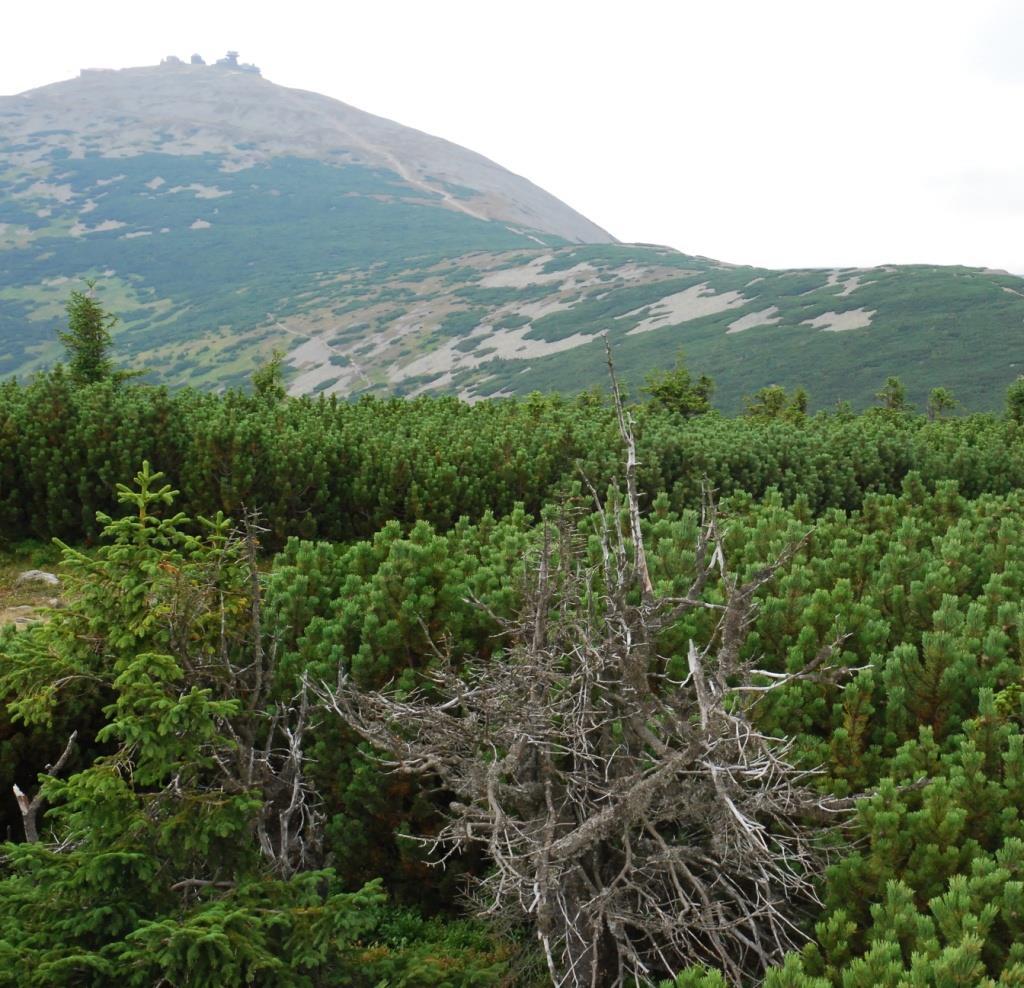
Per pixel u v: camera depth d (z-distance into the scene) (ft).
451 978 14.48
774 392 133.90
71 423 40.91
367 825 18.24
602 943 14.61
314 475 41.19
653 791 13.05
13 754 18.49
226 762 16.56
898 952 11.19
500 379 486.38
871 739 17.43
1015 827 13.48
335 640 20.08
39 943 12.24
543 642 15.70
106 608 14.08
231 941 12.26
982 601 21.91
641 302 596.70
